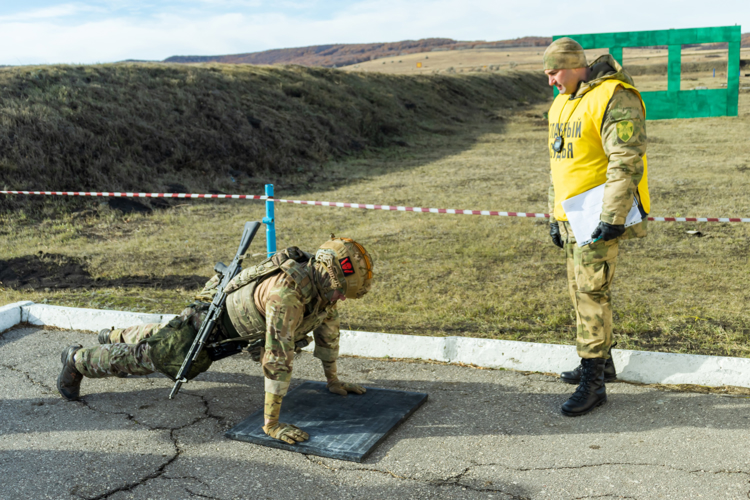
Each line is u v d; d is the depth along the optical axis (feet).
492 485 7.98
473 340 12.68
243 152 52.80
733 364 10.80
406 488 7.98
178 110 53.98
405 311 17.15
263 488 8.07
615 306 16.76
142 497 7.92
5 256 26.02
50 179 38.04
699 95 42.57
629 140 9.29
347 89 83.46
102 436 9.72
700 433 9.16
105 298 18.60
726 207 32.71
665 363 11.21
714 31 41.22
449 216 33.53
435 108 95.61
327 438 9.25
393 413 10.12
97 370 10.52
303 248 26.91
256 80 71.36
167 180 43.86
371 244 27.12
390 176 51.83
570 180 10.22
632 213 9.83
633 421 9.73
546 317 16.01
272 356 9.06
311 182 50.26
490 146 70.59
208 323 9.81
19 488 8.17
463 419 10.07
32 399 11.23
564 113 10.30
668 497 7.52
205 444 9.39
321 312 9.71
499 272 21.62
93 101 48.21
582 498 7.59
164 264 24.54
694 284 19.04
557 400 10.71
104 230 32.96
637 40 40.19
